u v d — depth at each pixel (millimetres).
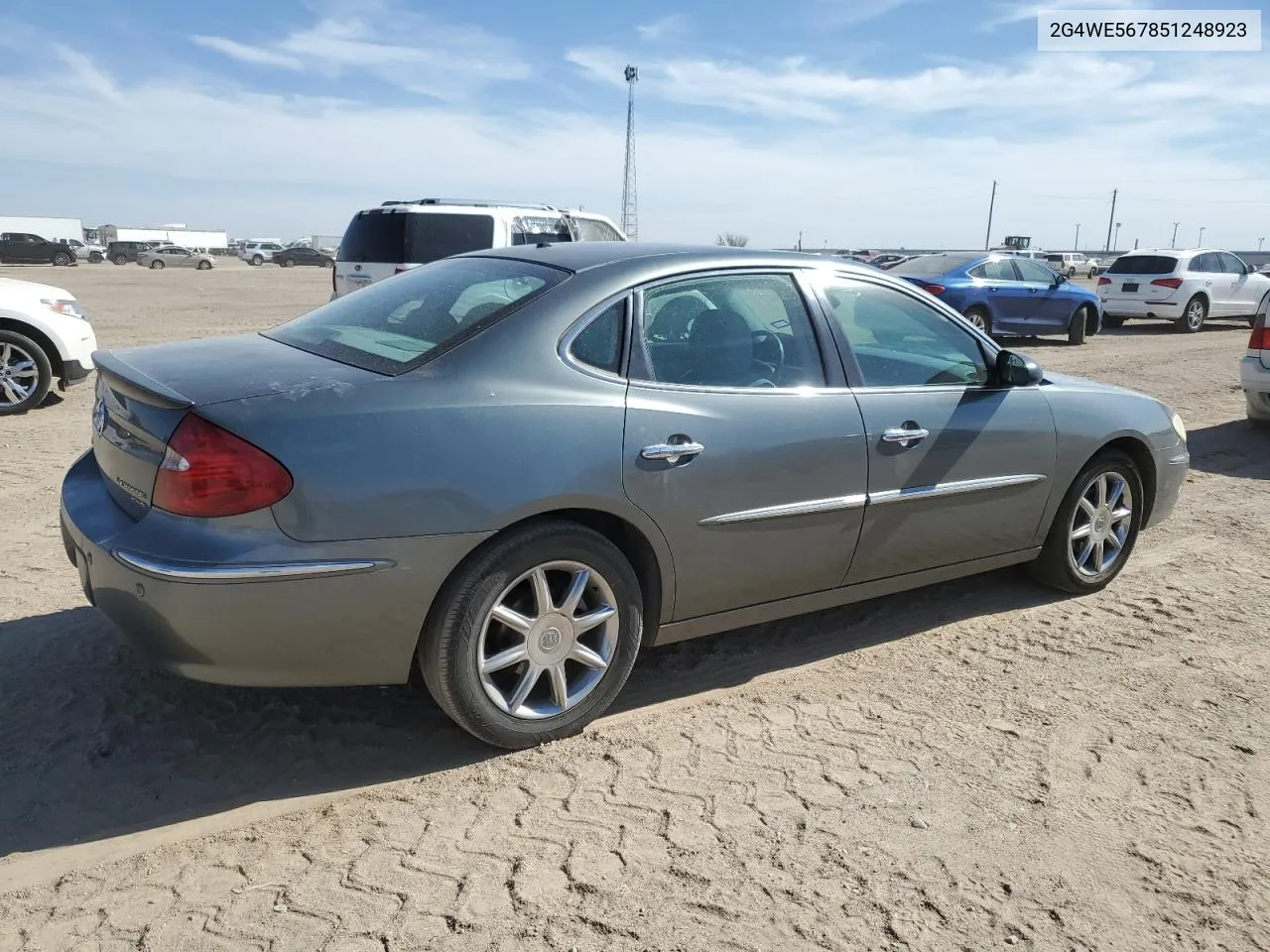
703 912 2553
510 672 3309
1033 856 2830
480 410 3033
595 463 3164
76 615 4270
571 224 13367
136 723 3414
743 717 3590
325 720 3484
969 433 4129
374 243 12086
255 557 2750
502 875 2672
